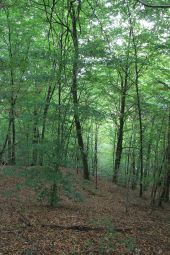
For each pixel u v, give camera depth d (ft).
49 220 41.93
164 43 62.80
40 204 50.26
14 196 52.75
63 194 59.82
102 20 70.38
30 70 63.72
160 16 61.11
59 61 47.01
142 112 70.59
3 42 75.46
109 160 116.67
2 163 75.31
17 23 68.90
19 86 62.39
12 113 67.41
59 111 47.67
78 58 47.52
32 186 48.67
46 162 47.98
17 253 30.86
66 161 48.73
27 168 51.24
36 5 62.54
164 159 68.28
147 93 72.08
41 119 48.26
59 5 59.82
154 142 75.66
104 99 83.82
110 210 55.52
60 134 49.08
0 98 63.52
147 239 39.81
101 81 67.67
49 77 47.47
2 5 48.01
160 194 68.64
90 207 55.01
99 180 88.58
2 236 34.71
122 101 80.12
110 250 33.76
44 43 73.87
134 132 76.59
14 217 41.70
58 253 31.81
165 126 69.15
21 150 55.42
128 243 36.17
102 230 40.37
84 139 103.76
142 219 52.26
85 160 81.71
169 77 67.46
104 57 51.90
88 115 49.26
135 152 81.51
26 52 65.00
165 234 43.65
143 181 74.69
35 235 36.06
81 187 70.95
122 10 66.95
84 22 65.36
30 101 56.34
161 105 67.00
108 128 106.11
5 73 65.36
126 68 69.41
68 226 39.86
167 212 63.10
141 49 66.69
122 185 87.86
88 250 33.24
